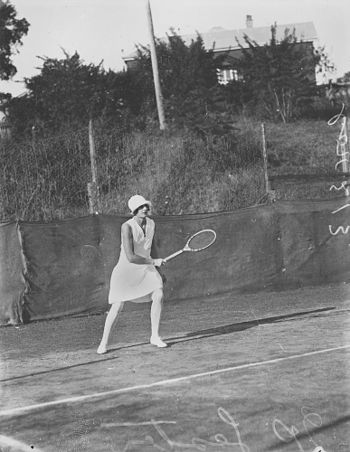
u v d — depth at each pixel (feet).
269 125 55.52
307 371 16.75
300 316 26.61
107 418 13.78
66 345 22.91
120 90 57.62
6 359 20.58
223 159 45.83
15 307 28.94
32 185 39.45
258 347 20.27
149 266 21.42
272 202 37.24
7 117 53.78
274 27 62.64
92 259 30.63
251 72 60.13
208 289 33.58
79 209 39.73
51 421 13.76
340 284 36.83
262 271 34.99
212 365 18.01
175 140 45.65
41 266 29.60
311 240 36.35
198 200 42.52
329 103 60.70
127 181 42.16
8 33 53.98
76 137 41.55
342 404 13.94
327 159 50.52
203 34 88.12
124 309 31.63
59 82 54.08
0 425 13.64
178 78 57.41
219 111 52.08
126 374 17.56
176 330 24.73
